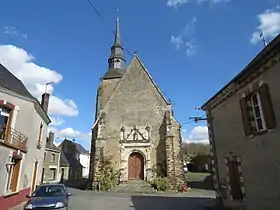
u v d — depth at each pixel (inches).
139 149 984.9
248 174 362.3
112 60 1400.1
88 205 522.6
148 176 942.4
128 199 636.1
